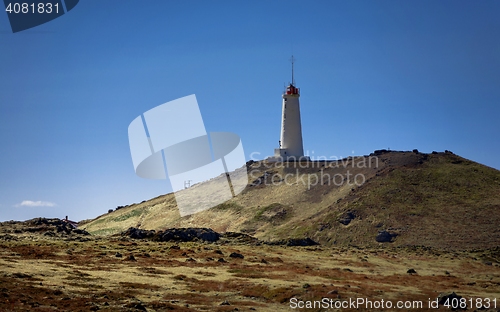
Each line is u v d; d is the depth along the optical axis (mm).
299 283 63562
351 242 112562
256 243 101562
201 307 52656
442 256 93812
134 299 53188
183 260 76562
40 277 58469
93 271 64500
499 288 67125
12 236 92875
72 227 110812
